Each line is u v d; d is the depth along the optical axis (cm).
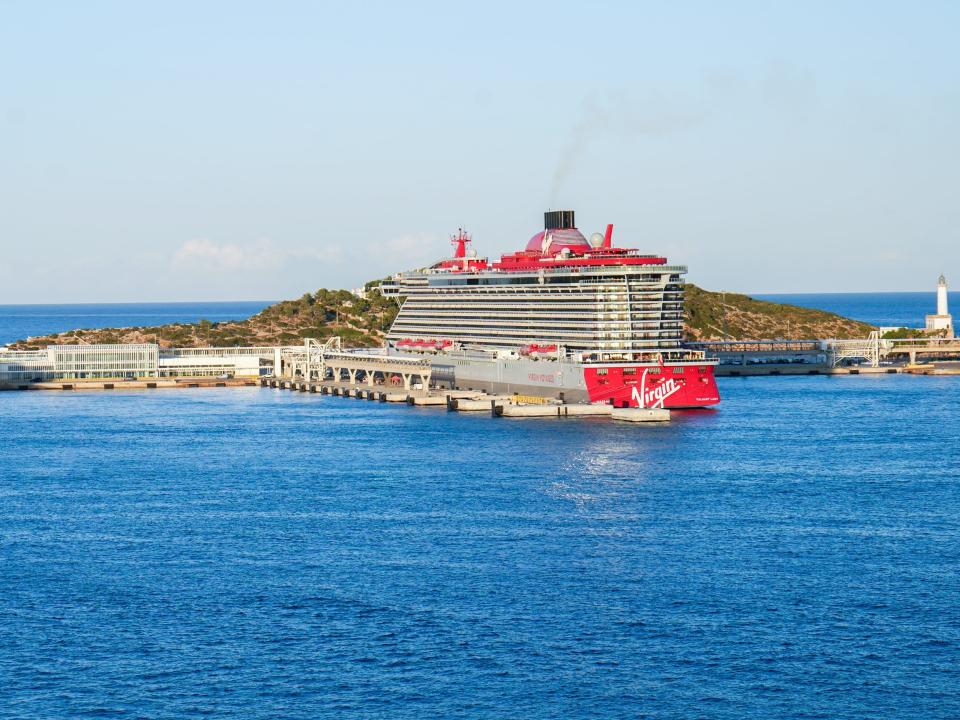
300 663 12788
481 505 19312
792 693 12069
